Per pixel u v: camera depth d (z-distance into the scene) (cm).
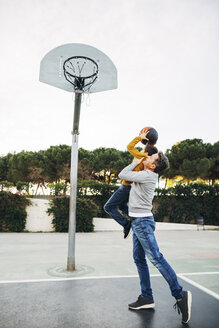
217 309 236
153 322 206
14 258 488
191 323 204
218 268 425
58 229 1020
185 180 2103
